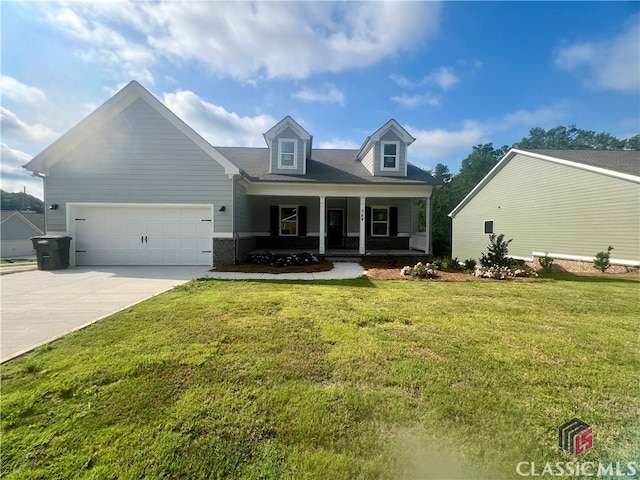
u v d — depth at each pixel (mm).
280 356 2922
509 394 2303
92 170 9820
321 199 12375
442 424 1955
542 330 3789
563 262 11086
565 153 12438
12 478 1546
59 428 1889
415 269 8484
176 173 10039
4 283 7039
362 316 4301
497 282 7559
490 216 15445
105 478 1550
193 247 10219
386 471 1604
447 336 3537
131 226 10062
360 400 2199
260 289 6312
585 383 2480
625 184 9156
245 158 14680
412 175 13305
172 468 1607
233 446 1754
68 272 8758
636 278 8125
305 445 1772
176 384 2396
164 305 4836
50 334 3568
